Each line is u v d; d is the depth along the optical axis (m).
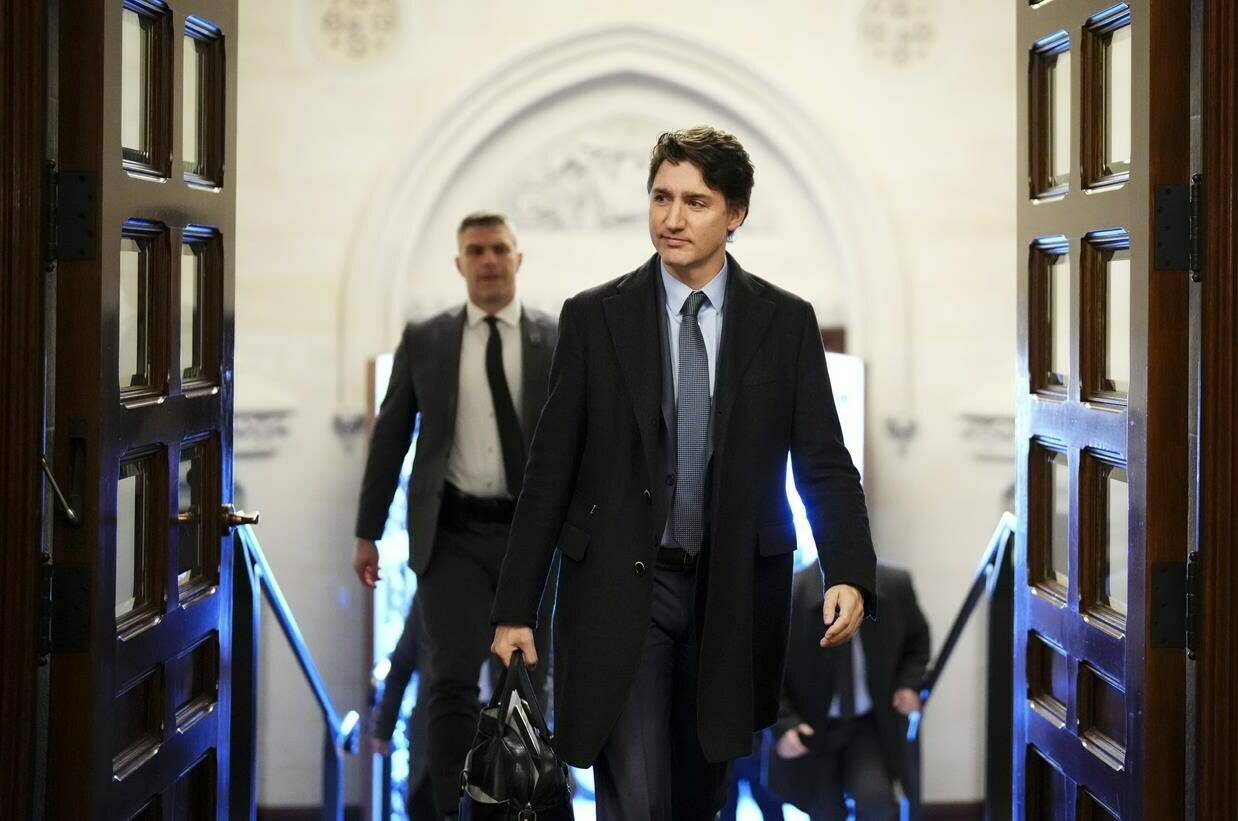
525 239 8.30
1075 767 3.18
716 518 3.11
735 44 8.23
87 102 2.72
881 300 8.35
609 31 8.16
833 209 8.34
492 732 3.13
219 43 3.40
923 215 8.34
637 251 8.34
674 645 3.23
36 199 2.67
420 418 4.96
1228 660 2.75
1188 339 2.79
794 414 3.22
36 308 2.67
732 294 3.19
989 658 4.66
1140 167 2.83
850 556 3.12
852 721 5.36
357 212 8.13
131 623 2.93
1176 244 2.79
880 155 8.31
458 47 8.13
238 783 4.07
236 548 4.07
